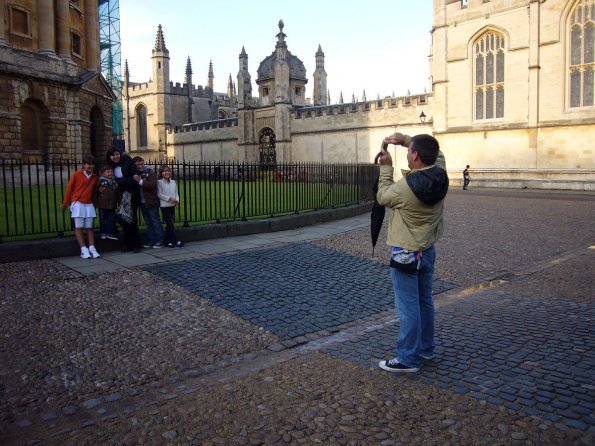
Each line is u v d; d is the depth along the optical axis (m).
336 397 4.49
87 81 30.14
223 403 4.43
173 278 8.62
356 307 7.41
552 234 13.59
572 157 31.86
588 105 31.30
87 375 5.03
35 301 7.25
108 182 10.43
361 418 4.10
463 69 36.59
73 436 3.92
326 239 12.73
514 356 5.31
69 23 29.55
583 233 13.66
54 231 10.88
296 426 4.00
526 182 33.59
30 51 26.42
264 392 4.64
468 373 4.92
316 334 6.34
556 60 32.06
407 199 4.71
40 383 4.84
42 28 27.39
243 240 12.52
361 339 6.05
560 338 5.83
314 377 4.95
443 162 5.03
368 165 21.00
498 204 21.97
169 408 4.36
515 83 34.09
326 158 45.81
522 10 33.34
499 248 11.80
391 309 7.39
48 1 27.45
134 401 4.52
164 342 5.93
